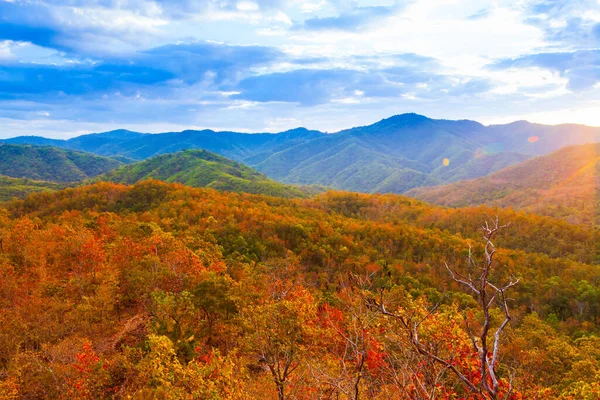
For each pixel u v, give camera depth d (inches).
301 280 1818.4
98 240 1879.9
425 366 281.7
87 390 879.7
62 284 1440.7
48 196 4544.8
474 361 550.9
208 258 1939.0
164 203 4092.0
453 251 3348.9
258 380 839.7
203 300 1230.3
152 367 791.1
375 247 3511.3
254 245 2940.5
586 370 1092.5
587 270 3117.6
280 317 742.5
